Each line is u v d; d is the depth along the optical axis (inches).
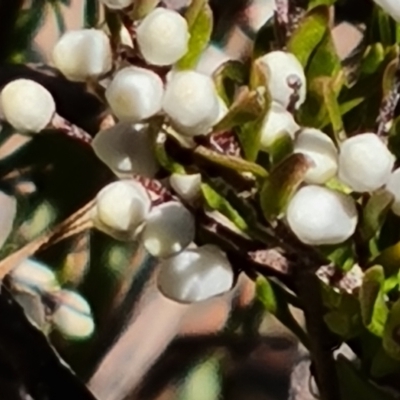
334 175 4.5
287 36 5.0
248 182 4.6
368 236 4.6
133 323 7.7
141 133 4.7
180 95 4.4
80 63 4.6
